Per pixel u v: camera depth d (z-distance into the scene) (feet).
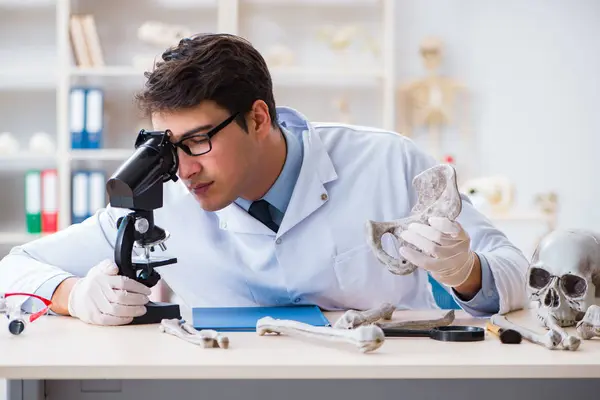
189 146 5.06
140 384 4.51
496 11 14.78
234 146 5.13
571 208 14.93
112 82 14.73
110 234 6.16
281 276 6.18
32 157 14.02
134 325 5.07
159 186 5.13
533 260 5.04
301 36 14.73
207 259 6.30
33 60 14.80
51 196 13.98
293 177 6.07
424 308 6.68
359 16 14.74
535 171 14.90
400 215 6.34
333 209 6.20
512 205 14.40
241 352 4.18
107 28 14.67
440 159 14.83
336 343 4.36
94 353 4.15
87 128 13.96
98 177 13.92
